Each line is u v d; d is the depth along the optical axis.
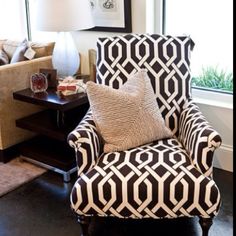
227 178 2.69
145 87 2.20
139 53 2.41
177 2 2.88
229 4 2.66
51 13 2.74
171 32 2.97
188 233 2.15
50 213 2.36
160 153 2.02
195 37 2.88
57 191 2.59
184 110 2.35
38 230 2.21
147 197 1.84
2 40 3.58
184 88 2.43
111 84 2.42
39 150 2.86
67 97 2.67
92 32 3.19
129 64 2.41
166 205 1.85
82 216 1.95
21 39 3.67
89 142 1.96
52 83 2.90
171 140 2.22
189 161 1.95
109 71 2.43
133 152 2.04
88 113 2.27
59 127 2.74
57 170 2.74
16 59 3.07
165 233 2.15
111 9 3.01
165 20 2.97
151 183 1.83
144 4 2.86
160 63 2.41
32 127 2.80
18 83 2.90
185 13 2.87
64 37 2.93
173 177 1.84
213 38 2.80
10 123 2.94
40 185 2.66
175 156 1.99
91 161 1.97
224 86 2.82
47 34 3.67
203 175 1.88
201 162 1.89
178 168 1.89
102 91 2.10
